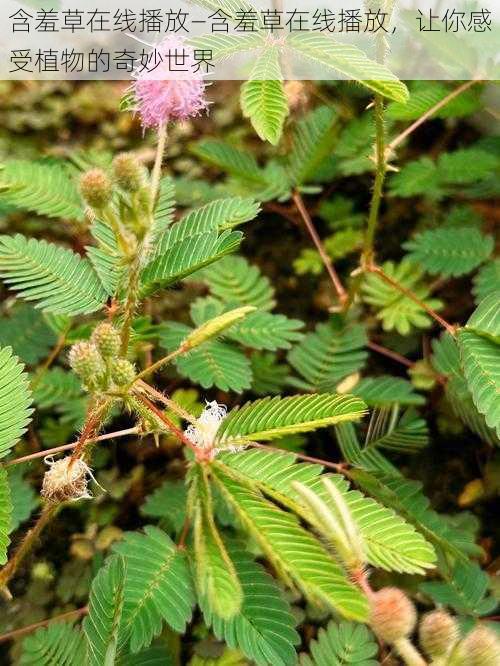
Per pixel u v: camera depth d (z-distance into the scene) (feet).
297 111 1.42
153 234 0.84
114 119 1.82
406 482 1.08
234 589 0.65
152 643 0.93
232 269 1.28
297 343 1.32
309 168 1.40
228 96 1.83
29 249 0.93
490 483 1.29
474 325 0.95
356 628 0.90
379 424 1.12
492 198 1.49
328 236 1.65
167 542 0.90
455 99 1.30
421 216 1.60
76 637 0.96
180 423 1.21
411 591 1.12
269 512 0.68
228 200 0.96
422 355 1.40
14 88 1.86
